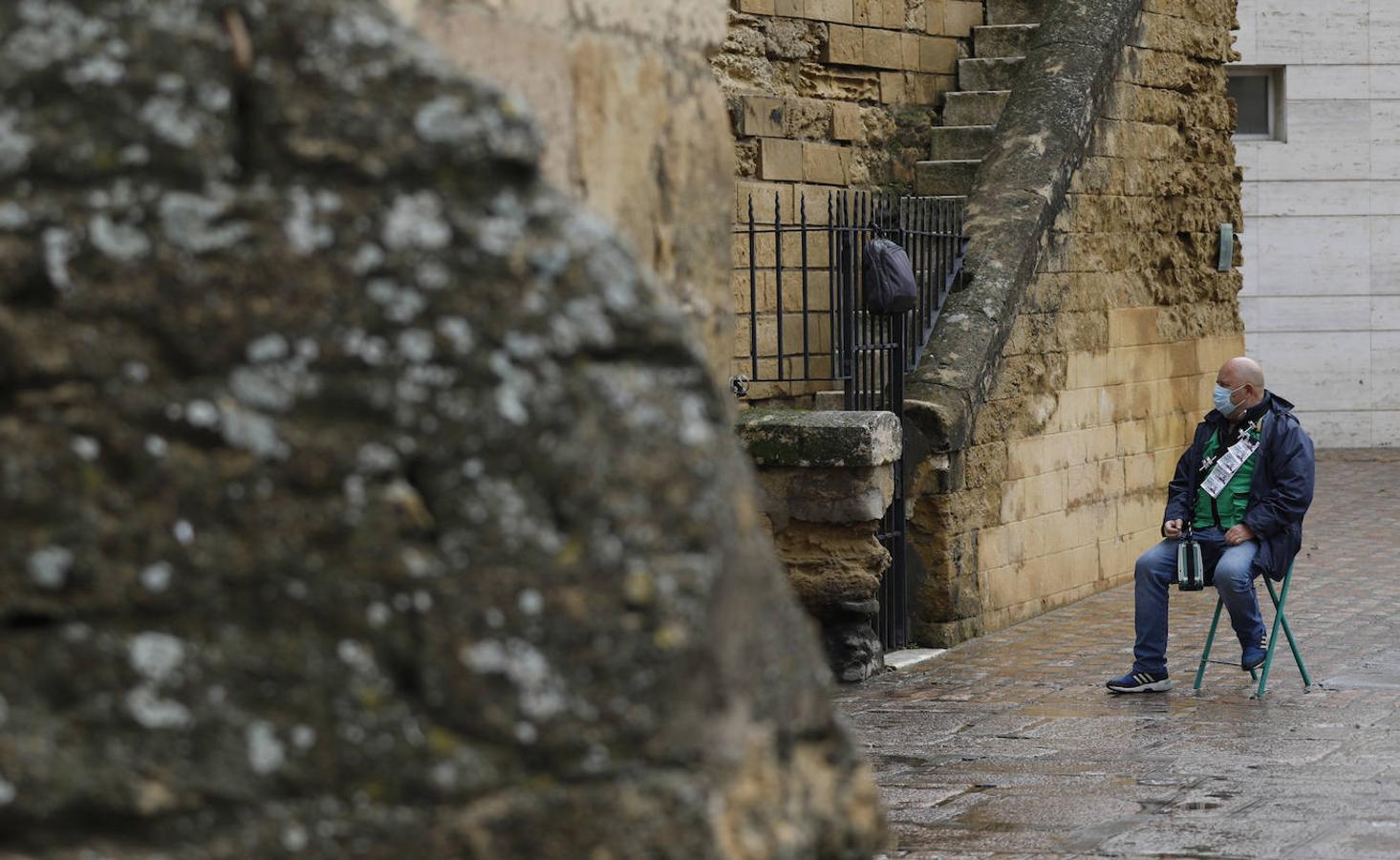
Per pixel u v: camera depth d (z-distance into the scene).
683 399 4.32
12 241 4.20
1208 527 20.09
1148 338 30.59
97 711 4.14
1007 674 21.75
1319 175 52.88
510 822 4.15
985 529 24.97
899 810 14.36
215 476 4.21
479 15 5.82
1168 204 31.33
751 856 4.27
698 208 7.25
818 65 26.12
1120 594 28.83
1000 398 25.33
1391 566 30.89
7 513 4.16
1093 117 28.03
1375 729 17.59
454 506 4.21
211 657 4.18
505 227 4.30
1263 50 52.59
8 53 4.24
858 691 20.77
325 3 4.36
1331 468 48.03
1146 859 12.48
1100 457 28.92
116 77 4.24
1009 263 25.52
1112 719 18.56
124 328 4.22
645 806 4.17
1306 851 12.58
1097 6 28.67
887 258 22.73
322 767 4.17
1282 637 23.75
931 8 28.30
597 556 4.18
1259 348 53.16
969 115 28.27
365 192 4.29
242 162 4.31
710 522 4.23
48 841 4.13
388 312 4.25
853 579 21.22
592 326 4.28
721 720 4.29
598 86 6.51
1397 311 53.00
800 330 24.98
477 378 4.24
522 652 4.17
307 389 4.23
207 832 4.15
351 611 4.20
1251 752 16.53
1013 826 13.68
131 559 4.17
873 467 21.06
